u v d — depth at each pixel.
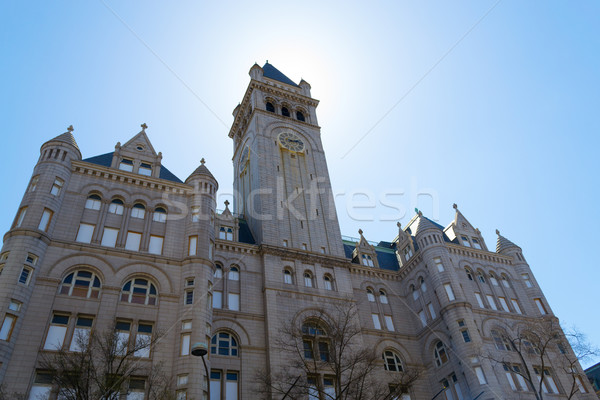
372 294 56.84
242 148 71.06
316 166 65.88
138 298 38.03
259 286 48.28
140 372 33.59
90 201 42.19
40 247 36.50
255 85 72.44
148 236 42.31
